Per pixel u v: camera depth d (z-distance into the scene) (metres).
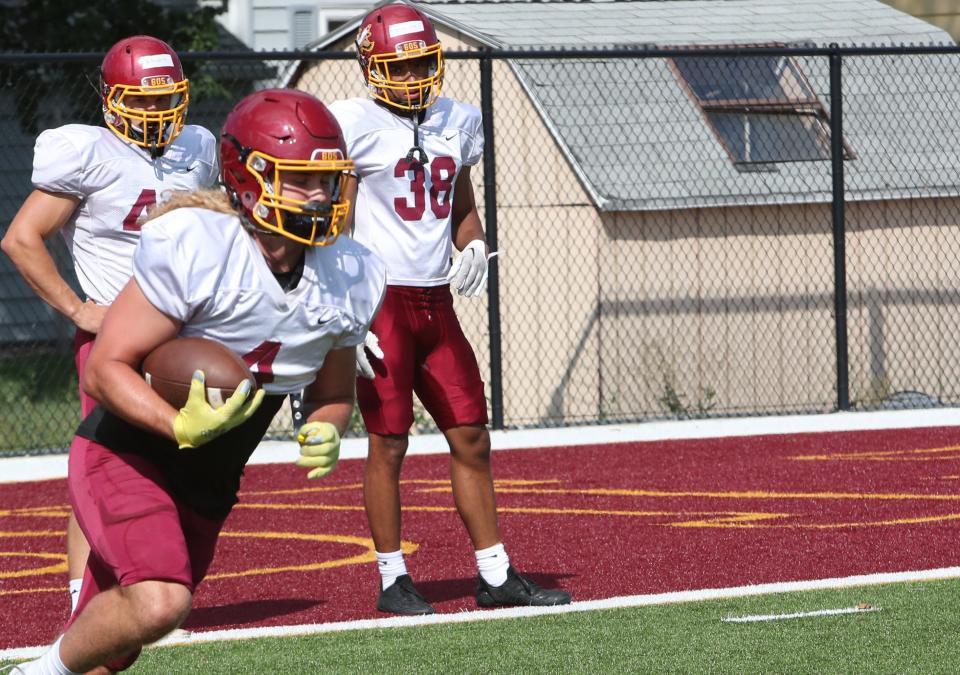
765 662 17.30
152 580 12.66
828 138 49.53
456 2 56.09
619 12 56.75
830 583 21.41
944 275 48.25
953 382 48.44
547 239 46.00
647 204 45.31
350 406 14.18
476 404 20.78
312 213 12.55
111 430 13.37
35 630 20.03
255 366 13.10
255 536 26.92
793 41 53.00
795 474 32.25
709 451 36.09
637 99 48.22
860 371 47.59
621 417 44.59
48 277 18.16
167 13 59.25
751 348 46.78
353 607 21.12
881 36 53.69
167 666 17.77
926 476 31.53
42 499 31.81
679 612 19.92
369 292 13.55
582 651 18.02
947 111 51.47
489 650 18.20
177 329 12.73
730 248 46.53
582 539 25.72
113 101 18.30
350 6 67.50
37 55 35.59
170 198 13.12
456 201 21.75
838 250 42.09
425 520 28.12
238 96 62.62
